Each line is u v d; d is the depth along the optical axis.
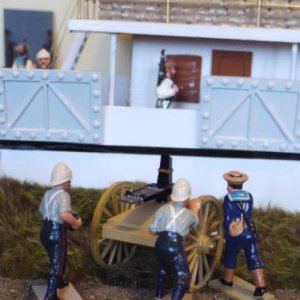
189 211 0.38
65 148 0.51
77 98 0.47
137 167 0.51
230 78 0.46
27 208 0.49
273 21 0.51
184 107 0.55
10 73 0.47
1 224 0.47
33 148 0.51
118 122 0.47
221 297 0.41
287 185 0.51
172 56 0.55
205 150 0.49
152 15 0.51
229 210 0.41
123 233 0.41
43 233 0.39
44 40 0.63
